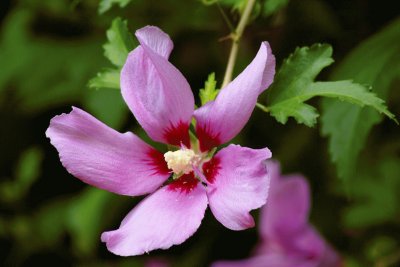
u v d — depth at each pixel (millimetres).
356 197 739
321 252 693
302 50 549
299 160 758
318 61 547
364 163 735
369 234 737
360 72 654
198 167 529
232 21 653
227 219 505
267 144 765
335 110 629
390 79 649
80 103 796
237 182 504
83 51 800
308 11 700
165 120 533
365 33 705
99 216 791
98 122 521
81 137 519
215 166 523
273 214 683
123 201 789
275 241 692
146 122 533
